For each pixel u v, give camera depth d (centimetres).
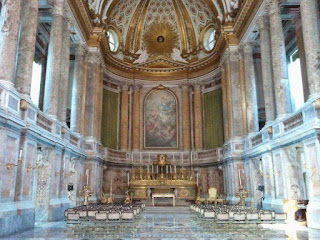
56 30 1369
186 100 2395
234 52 1894
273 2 1400
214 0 2084
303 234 805
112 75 2325
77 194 1608
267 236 771
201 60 2338
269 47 1495
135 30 2502
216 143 2211
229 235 787
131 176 2202
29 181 1002
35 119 1056
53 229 941
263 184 1488
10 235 815
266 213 946
